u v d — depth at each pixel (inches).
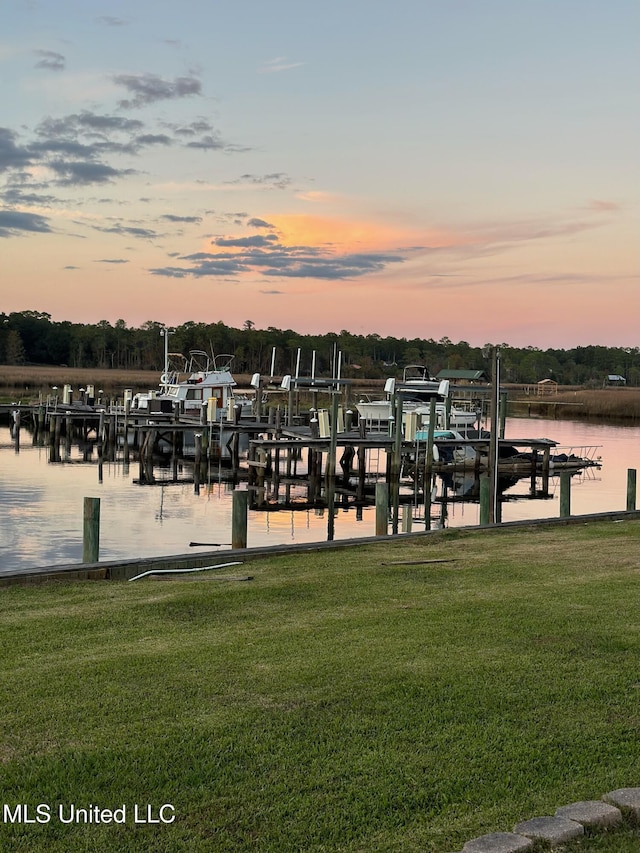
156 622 313.4
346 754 197.6
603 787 183.3
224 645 280.2
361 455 1258.6
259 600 348.5
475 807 175.5
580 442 2078.0
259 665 258.5
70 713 219.8
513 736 207.9
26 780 183.6
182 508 993.5
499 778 187.3
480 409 1787.6
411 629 300.0
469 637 289.3
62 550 720.3
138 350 5767.7
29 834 164.7
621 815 171.5
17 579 385.1
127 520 894.4
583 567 426.0
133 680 244.5
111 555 699.4
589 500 1177.4
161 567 422.0
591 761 195.6
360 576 399.9
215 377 1942.7
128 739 203.9
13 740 203.8
